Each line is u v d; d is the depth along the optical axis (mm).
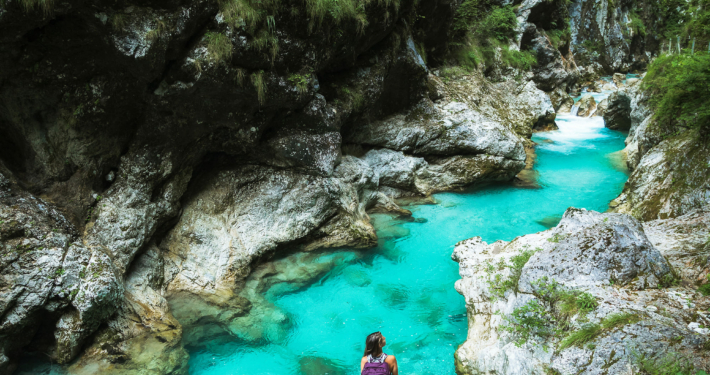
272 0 6523
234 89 6586
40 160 6172
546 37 19078
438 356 5863
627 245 4602
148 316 6266
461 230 9461
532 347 4270
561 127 17938
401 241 9016
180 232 7398
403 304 7066
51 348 5512
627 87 15531
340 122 8812
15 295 5020
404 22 10281
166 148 6785
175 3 5711
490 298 5477
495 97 15523
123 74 5969
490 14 16969
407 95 11266
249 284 7441
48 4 4918
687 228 6453
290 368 5777
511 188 11828
